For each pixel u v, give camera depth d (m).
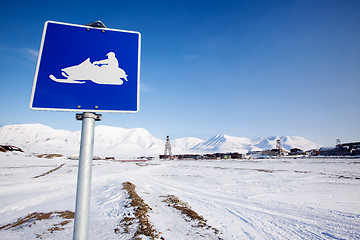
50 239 4.54
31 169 25.77
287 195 11.57
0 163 30.42
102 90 1.45
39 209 7.43
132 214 6.52
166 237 5.02
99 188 12.98
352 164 37.22
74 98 1.38
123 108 1.46
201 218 6.86
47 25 1.48
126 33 1.65
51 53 1.43
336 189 13.57
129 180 18.39
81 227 1.11
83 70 1.45
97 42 1.55
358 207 8.83
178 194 11.49
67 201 8.87
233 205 9.09
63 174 21.75
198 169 33.16
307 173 24.64
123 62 1.56
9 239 4.57
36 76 1.36
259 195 11.53
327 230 6.05
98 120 1.42
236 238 5.34
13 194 10.70
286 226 6.39
